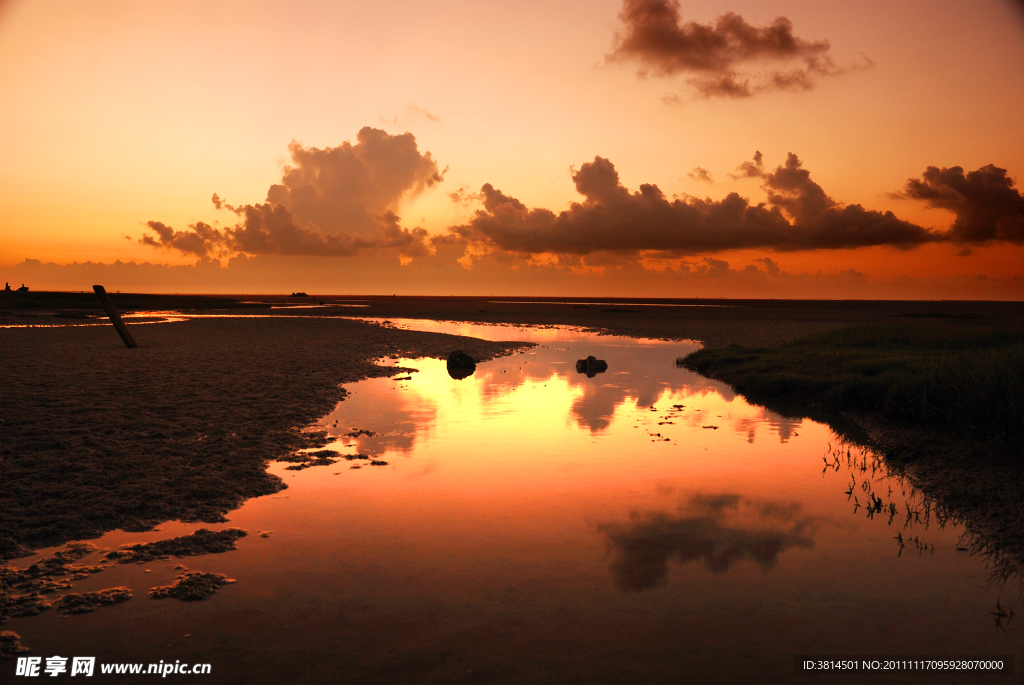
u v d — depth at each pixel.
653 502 7.59
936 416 10.91
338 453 9.68
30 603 4.95
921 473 8.81
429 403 14.25
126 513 6.93
